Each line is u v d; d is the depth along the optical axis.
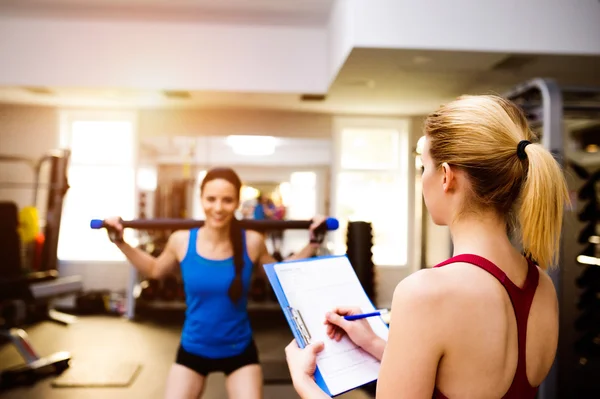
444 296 0.63
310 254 1.81
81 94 5.12
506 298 0.66
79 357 3.95
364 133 6.20
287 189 6.17
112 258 5.91
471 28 3.45
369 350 0.92
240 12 4.42
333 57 4.28
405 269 5.97
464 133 0.71
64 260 5.86
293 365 0.88
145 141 5.98
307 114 6.05
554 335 0.71
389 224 6.09
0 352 4.02
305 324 0.93
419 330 0.63
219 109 5.98
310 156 6.13
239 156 6.14
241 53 4.76
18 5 4.33
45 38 4.67
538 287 0.71
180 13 4.47
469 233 0.71
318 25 4.72
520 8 3.47
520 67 3.94
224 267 1.72
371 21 3.40
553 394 2.53
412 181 6.08
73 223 5.91
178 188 6.03
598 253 2.81
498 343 0.63
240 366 1.72
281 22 4.66
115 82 4.70
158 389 3.23
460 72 4.11
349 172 6.14
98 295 5.65
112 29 4.71
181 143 6.05
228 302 1.71
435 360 0.63
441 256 5.66
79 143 5.98
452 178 0.72
